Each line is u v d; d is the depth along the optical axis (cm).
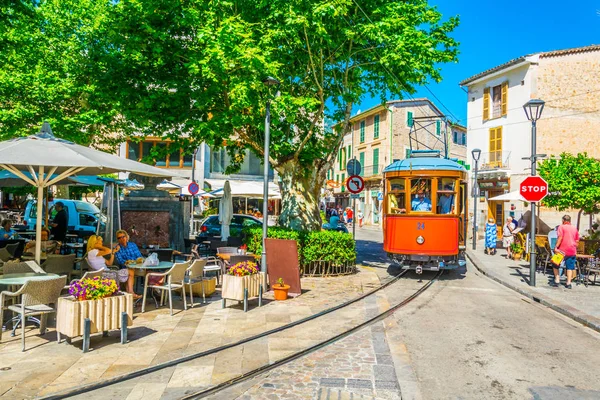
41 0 1870
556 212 2606
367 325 796
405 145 4206
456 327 800
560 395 516
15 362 571
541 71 2673
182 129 1309
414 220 1312
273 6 1139
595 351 681
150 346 645
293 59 1326
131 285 877
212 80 1152
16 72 1802
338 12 1106
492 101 3011
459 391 523
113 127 2209
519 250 1844
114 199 1273
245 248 1386
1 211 2655
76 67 1861
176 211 1559
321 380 543
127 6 1161
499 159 2895
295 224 1393
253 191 2098
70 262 922
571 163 1534
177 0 1124
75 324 614
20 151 716
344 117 1580
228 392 506
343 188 5122
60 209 1489
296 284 1030
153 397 483
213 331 728
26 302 622
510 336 753
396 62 1217
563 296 1083
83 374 535
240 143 1548
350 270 1334
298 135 1536
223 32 1024
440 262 1296
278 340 691
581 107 2656
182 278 857
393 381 544
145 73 1249
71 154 745
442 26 1380
